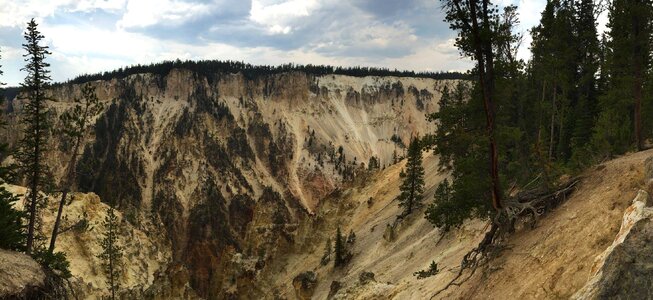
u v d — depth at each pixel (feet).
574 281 51.93
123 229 296.92
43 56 100.78
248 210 641.40
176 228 584.40
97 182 612.29
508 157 114.83
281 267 267.80
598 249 53.01
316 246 277.44
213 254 553.64
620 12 110.63
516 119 130.11
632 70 111.96
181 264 249.14
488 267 72.69
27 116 104.63
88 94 111.14
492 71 69.21
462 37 68.90
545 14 132.26
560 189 73.97
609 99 126.00
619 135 114.93
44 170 108.37
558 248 59.88
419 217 206.49
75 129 110.83
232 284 275.59
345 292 130.31
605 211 57.82
